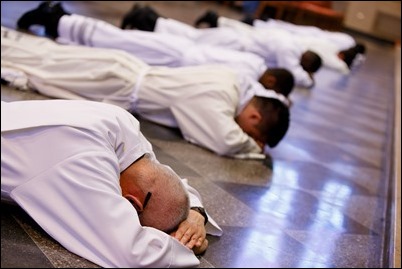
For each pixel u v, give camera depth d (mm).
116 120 1690
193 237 1770
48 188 1558
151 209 1674
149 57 4047
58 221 1568
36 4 5586
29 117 1587
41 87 3125
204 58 4074
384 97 8102
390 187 3742
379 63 12117
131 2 8117
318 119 5367
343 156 4254
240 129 3146
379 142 5172
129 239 1512
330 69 9102
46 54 3209
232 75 3229
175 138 3129
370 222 3016
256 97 3227
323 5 12086
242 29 6160
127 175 1687
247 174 3008
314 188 3242
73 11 6051
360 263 2463
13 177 1571
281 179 3166
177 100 3127
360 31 14477
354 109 6516
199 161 2900
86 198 1534
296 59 6270
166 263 1584
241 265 1936
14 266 1449
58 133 1563
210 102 3102
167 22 5418
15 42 3242
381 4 14195
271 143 3309
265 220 2480
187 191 1815
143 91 3143
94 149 1574
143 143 1781
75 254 1561
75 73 3129
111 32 4043
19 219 1687
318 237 2543
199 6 10578
